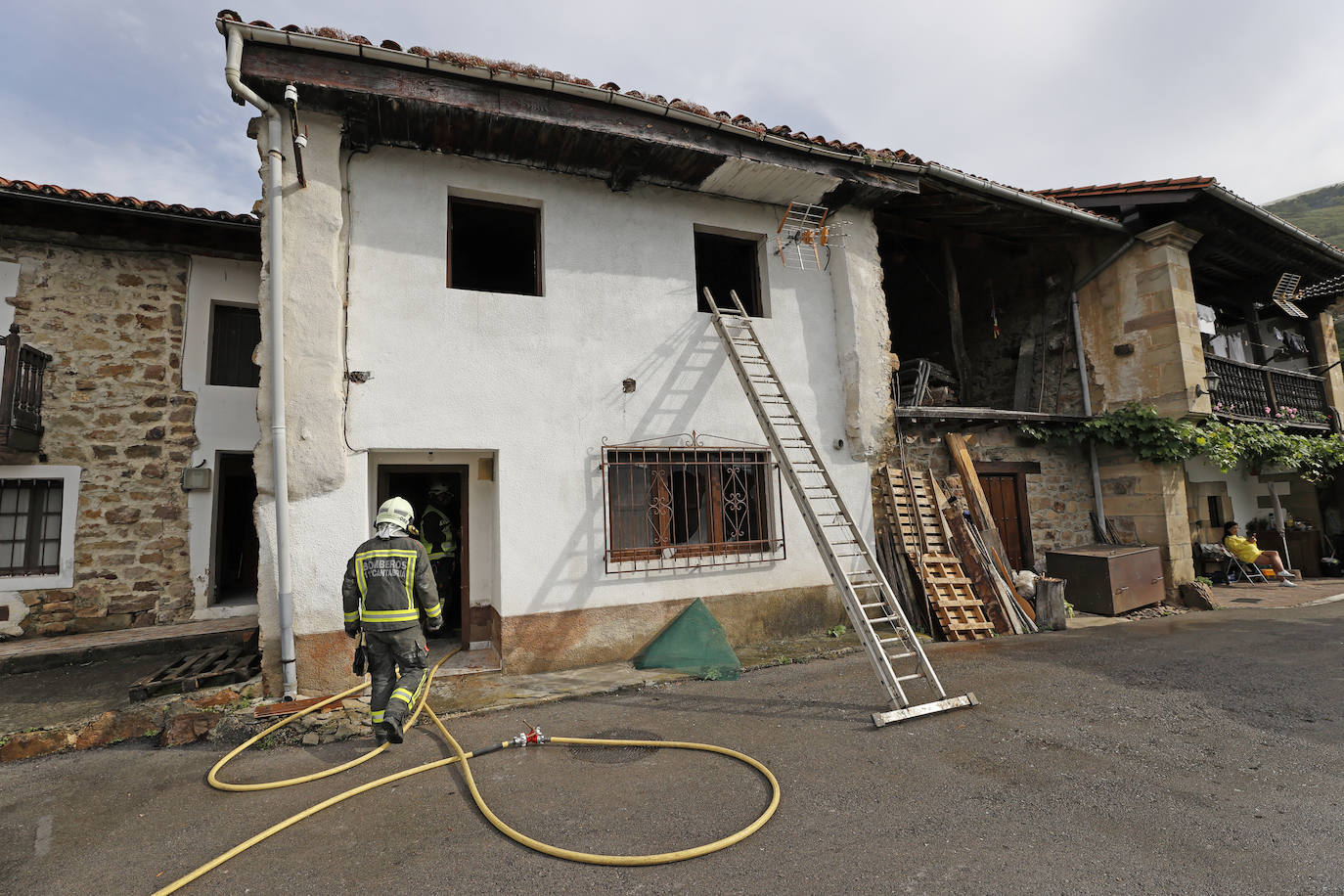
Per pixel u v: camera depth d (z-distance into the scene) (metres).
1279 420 11.52
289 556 5.13
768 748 4.09
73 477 7.47
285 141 5.43
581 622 6.27
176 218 7.61
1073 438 9.90
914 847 2.85
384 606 4.31
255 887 2.71
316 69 5.22
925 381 9.79
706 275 9.32
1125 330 10.12
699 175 7.05
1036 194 9.11
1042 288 11.34
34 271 7.52
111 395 7.74
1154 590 9.06
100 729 4.51
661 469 6.91
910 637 5.01
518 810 3.35
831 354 7.96
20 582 7.18
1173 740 4.05
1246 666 5.77
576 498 6.39
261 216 5.61
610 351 6.74
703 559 6.89
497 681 5.73
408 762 4.08
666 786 3.59
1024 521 9.48
